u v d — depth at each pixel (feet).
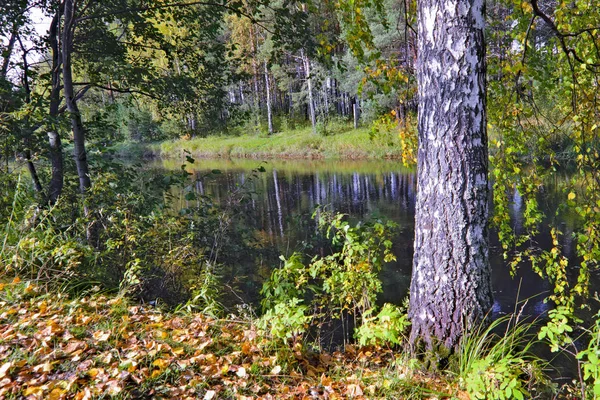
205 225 20.74
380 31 56.75
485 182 9.58
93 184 17.71
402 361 9.82
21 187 14.98
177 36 25.48
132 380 7.55
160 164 94.89
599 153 11.55
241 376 8.22
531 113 12.09
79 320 9.64
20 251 12.53
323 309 15.55
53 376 7.38
